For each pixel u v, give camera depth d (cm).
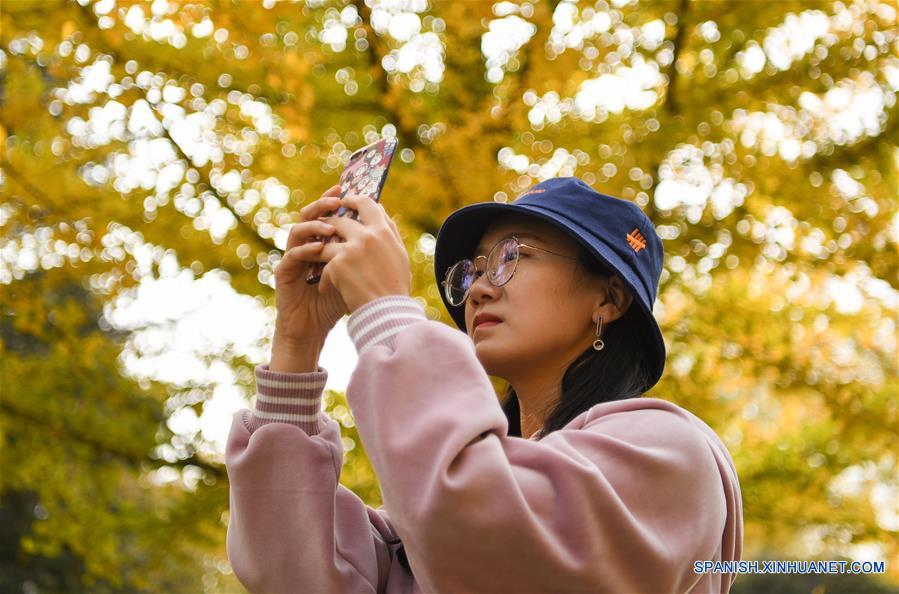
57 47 394
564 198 165
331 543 151
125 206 420
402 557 163
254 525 150
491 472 119
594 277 163
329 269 138
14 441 462
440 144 383
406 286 138
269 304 441
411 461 121
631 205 167
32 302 452
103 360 470
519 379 167
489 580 120
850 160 413
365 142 417
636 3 416
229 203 427
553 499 123
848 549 472
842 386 429
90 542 464
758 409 480
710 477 137
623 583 125
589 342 166
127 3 378
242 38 392
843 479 481
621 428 138
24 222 424
